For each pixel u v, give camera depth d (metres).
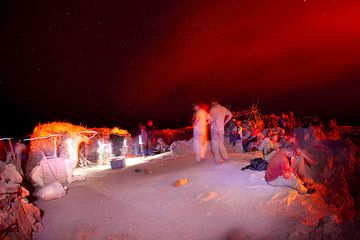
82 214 6.80
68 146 10.09
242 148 12.26
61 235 6.03
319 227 5.24
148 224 6.29
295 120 14.06
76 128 12.54
